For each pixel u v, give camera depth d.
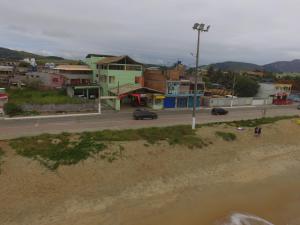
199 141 34.94
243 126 43.53
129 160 28.36
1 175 23.36
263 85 85.69
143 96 53.41
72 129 36.06
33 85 64.88
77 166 25.94
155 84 58.41
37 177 23.89
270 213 23.47
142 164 28.30
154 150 30.83
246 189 27.14
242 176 29.73
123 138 32.69
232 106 65.88
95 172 25.78
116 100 50.31
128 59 56.59
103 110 49.59
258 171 31.30
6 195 21.70
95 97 59.78
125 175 26.33
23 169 24.45
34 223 19.77
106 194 23.66
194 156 31.83
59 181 23.98
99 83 60.78
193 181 27.56
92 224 20.20
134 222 20.86
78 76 65.19
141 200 23.69
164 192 25.23
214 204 24.14
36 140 30.00
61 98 51.53
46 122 39.41
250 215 22.97
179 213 22.42
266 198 25.80
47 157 26.47
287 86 82.25
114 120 42.62
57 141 30.03
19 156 26.14
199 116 49.53
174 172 28.34
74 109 47.62
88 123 39.91
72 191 23.30
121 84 56.81
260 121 47.78
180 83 56.34
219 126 42.19
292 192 27.27
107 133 34.03
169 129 37.81
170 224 20.97
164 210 22.66
